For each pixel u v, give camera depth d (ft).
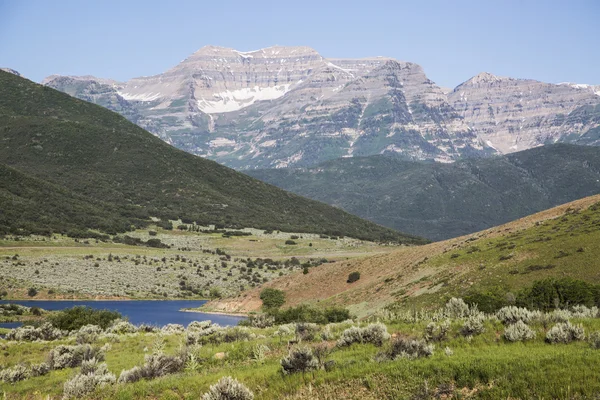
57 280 362.33
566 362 39.45
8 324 215.72
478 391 37.60
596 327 53.93
